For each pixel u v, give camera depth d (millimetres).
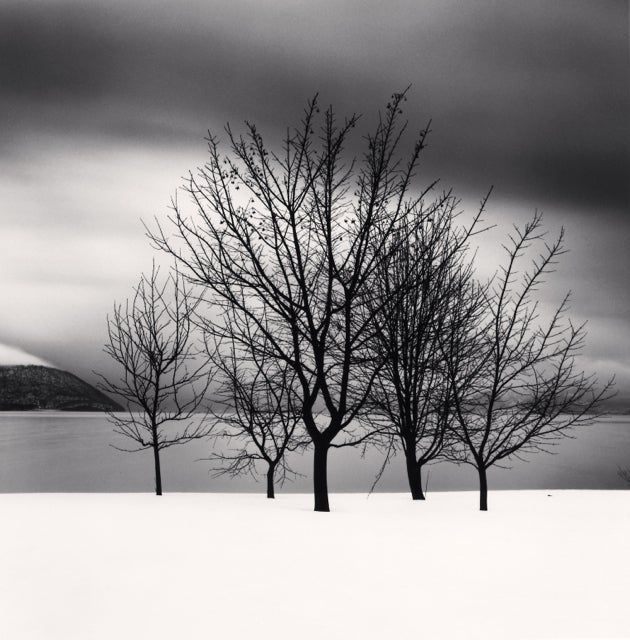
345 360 17922
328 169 17938
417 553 11055
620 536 12789
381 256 19922
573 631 7355
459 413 18438
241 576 9477
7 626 7500
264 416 22781
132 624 7566
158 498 19672
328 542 11938
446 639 7117
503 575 9625
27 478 71375
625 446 125750
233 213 18672
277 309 18125
